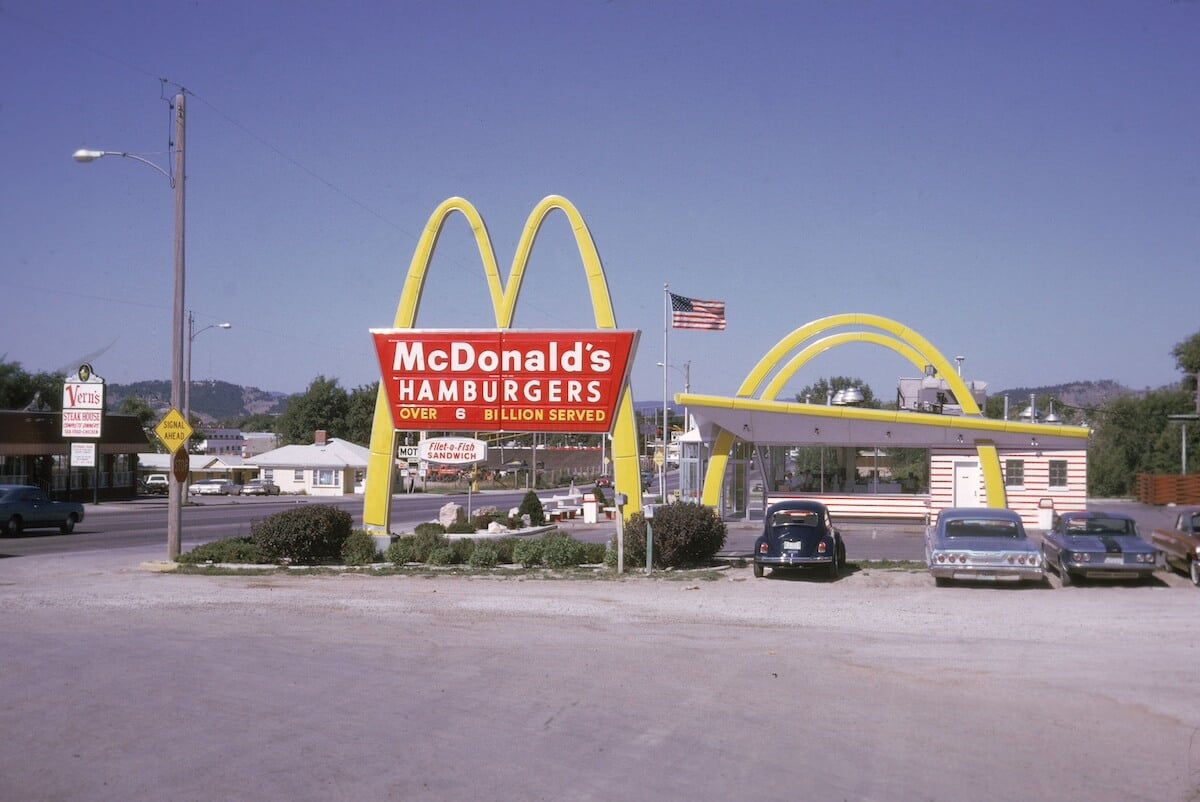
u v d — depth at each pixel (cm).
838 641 1391
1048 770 808
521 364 2466
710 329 4172
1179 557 2073
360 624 1536
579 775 782
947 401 3788
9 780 763
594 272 2444
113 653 1274
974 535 2038
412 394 2527
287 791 739
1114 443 6662
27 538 3281
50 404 8212
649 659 1255
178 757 823
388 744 865
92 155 2383
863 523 3631
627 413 2439
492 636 1428
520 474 10181
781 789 752
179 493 2438
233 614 1636
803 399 8100
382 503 2600
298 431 12194
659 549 2330
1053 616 1616
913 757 838
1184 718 973
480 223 2527
